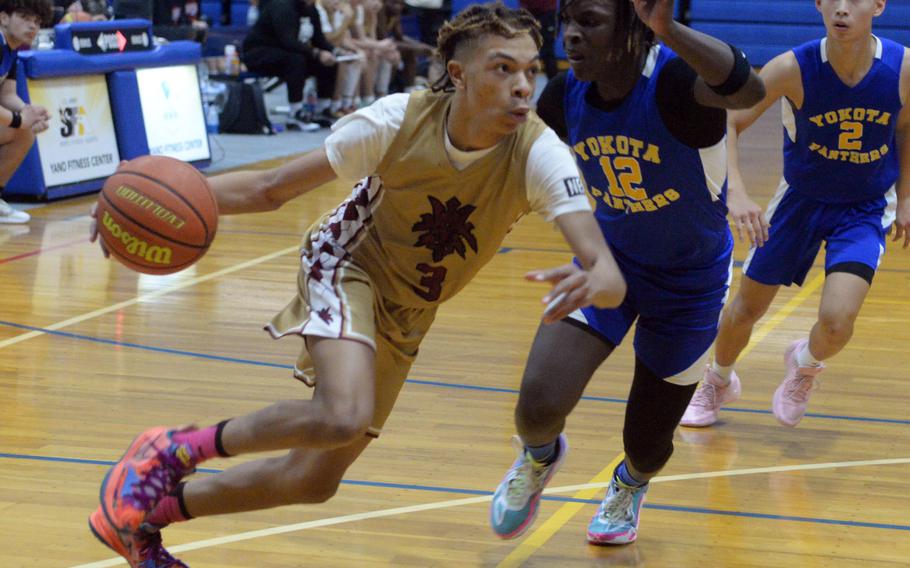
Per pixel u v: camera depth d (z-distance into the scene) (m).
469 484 4.31
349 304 3.00
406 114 2.93
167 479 2.94
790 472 4.59
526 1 17.92
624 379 5.81
